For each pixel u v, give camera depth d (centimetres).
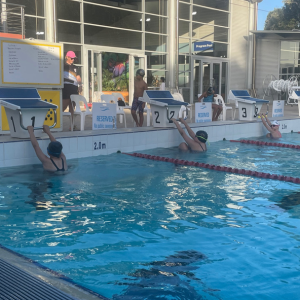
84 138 648
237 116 1275
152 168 574
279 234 310
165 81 1772
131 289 220
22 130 577
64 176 508
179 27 1800
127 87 1636
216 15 1952
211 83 1977
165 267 249
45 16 1340
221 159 648
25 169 544
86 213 359
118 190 442
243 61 2127
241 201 407
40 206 378
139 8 1642
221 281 231
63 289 192
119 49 1580
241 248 281
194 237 302
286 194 438
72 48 1438
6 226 322
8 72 686
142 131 734
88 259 259
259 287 224
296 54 2183
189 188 458
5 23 1248
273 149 763
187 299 211
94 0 1488
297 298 212
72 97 808
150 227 324
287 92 2055
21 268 219
